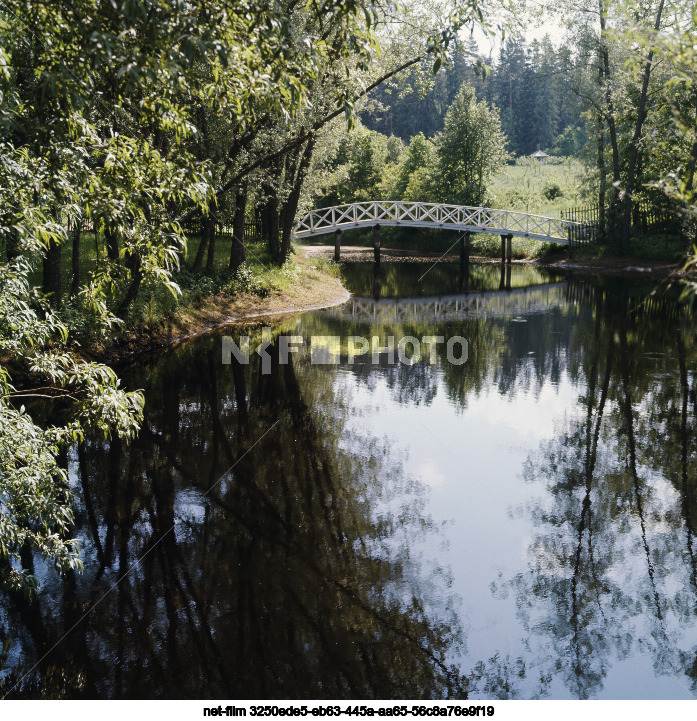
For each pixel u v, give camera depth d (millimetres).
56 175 4137
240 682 3977
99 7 3436
